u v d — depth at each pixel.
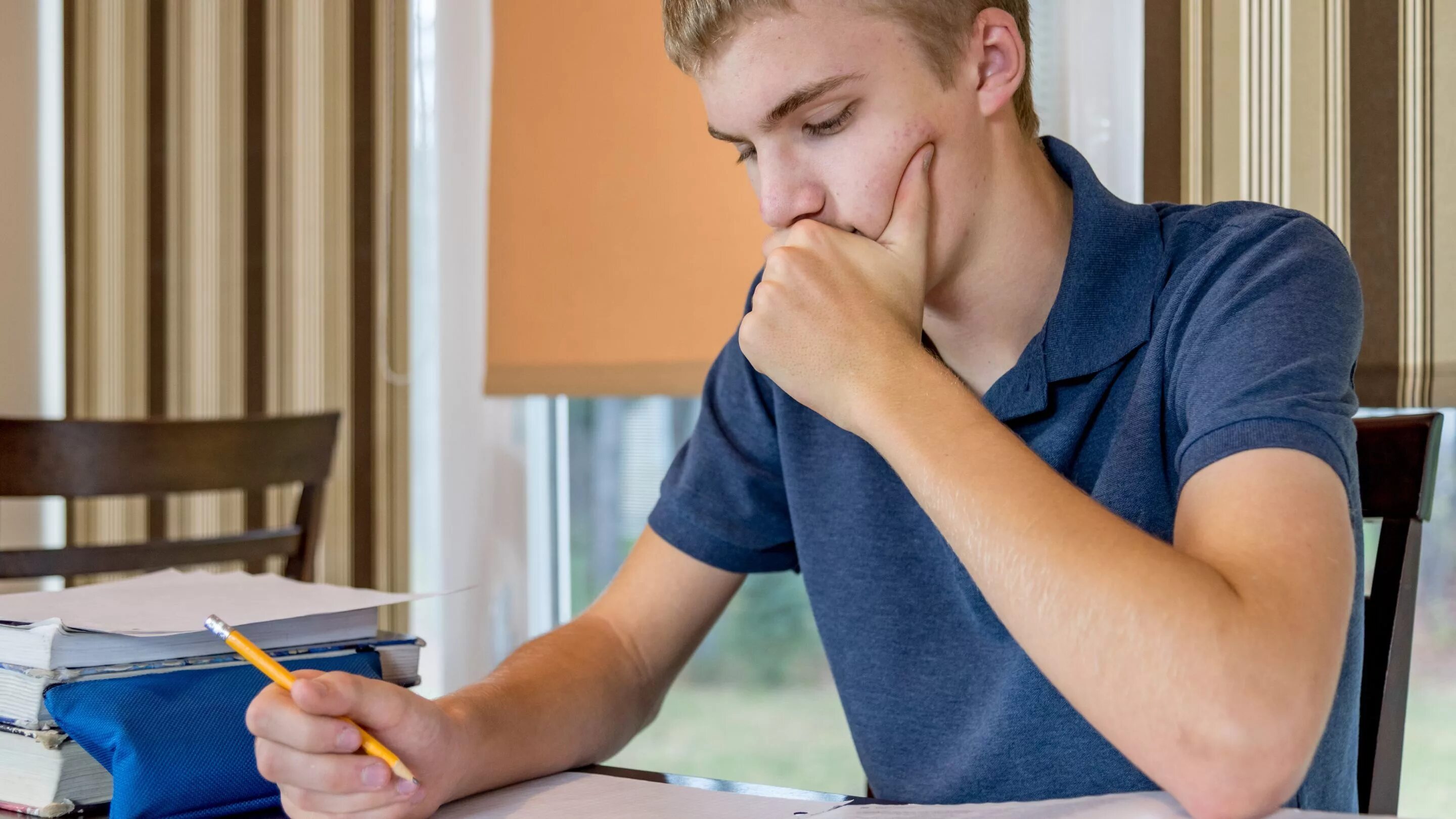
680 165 2.06
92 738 0.72
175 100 2.58
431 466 2.37
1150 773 0.63
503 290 2.22
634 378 2.09
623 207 2.11
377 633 0.91
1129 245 0.92
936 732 0.98
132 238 2.61
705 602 1.11
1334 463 0.71
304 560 1.72
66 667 0.73
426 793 0.74
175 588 0.97
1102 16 1.82
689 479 1.12
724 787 0.80
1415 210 1.59
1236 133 1.71
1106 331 0.91
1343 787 0.87
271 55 2.49
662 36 2.08
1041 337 0.92
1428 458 0.98
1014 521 0.67
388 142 2.38
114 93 2.63
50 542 2.74
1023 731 0.91
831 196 0.86
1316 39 1.65
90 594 0.93
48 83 2.77
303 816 0.71
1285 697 0.61
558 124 2.17
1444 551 1.77
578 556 2.34
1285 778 0.61
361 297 2.41
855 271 0.82
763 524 1.13
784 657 2.36
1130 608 0.63
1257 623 0.62
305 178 2.45
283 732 0.69
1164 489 0.88
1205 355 0.82
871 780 1.04
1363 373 1.62
